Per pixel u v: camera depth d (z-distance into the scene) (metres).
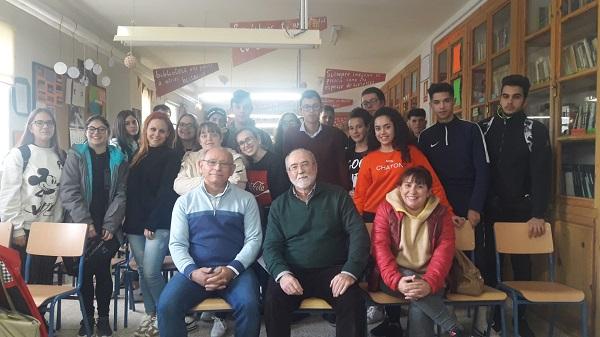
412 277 2.11
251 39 2.94
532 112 3.16
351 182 3.11
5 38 3.70
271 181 2.80
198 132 3.26
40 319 1.71
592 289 2.47
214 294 2.23
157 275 2.63
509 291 2.43
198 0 4.26
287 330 2.12
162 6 4.43
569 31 2.71
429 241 2.25
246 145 2.78
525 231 2.59
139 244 2.72
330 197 2.31
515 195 2.69
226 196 2.38
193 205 2.35
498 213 2.77
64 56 4.65
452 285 2.28
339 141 3.01
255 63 7.23
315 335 2.80
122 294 3.69
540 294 2.31
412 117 3.93
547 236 2.57
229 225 2.34
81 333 2.74
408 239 2.27
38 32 4.17
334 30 5.18
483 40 4.11
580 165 2.61
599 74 2.39
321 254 2.26
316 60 6.98
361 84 6.14
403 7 4.49
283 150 3.01
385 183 2.62
